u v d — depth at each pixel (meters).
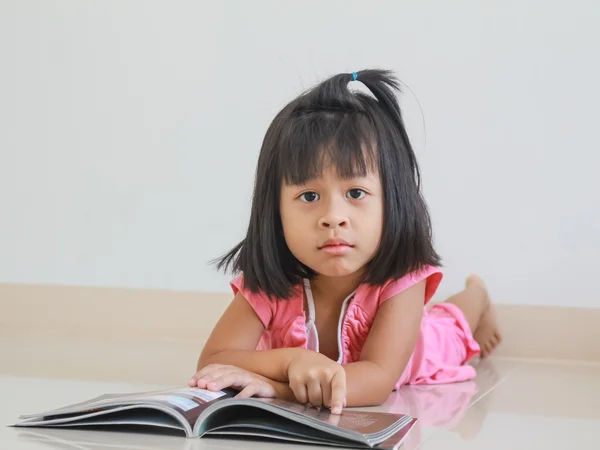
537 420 0.99
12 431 0.85
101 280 2.02
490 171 1.78
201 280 1.96
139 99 2.00
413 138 1.82
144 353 1.65
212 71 1.96
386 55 1.85
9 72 2.09
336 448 0.79
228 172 1.95
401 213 1.10
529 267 1.76
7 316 2.09
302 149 1.04
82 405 0.88
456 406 1.10
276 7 1.92
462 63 1.80
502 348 1.74
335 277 1.15
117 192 2.01
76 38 2.04
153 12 1.99
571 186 1.74
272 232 1.12
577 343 1.71
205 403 0.88
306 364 0.95
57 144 2.05
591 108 1.73
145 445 0.79
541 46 1.75
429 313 1.53
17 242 2.08
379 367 1.07
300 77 1.91
